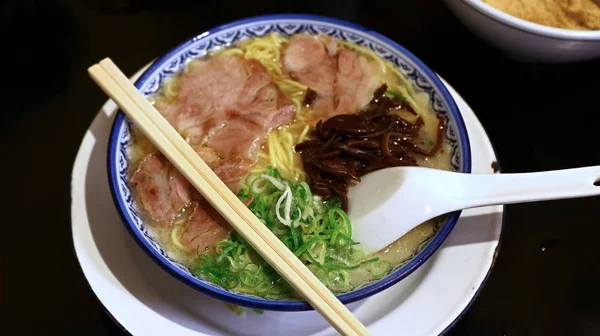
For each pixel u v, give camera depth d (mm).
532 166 369
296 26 389
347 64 366
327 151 323
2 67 426
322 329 293
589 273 325
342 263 292
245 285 284
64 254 338
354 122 327
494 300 316
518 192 288
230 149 331
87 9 465
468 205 289
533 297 316
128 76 415
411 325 282
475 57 429
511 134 385
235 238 298
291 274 263
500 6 377
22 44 441
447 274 300
